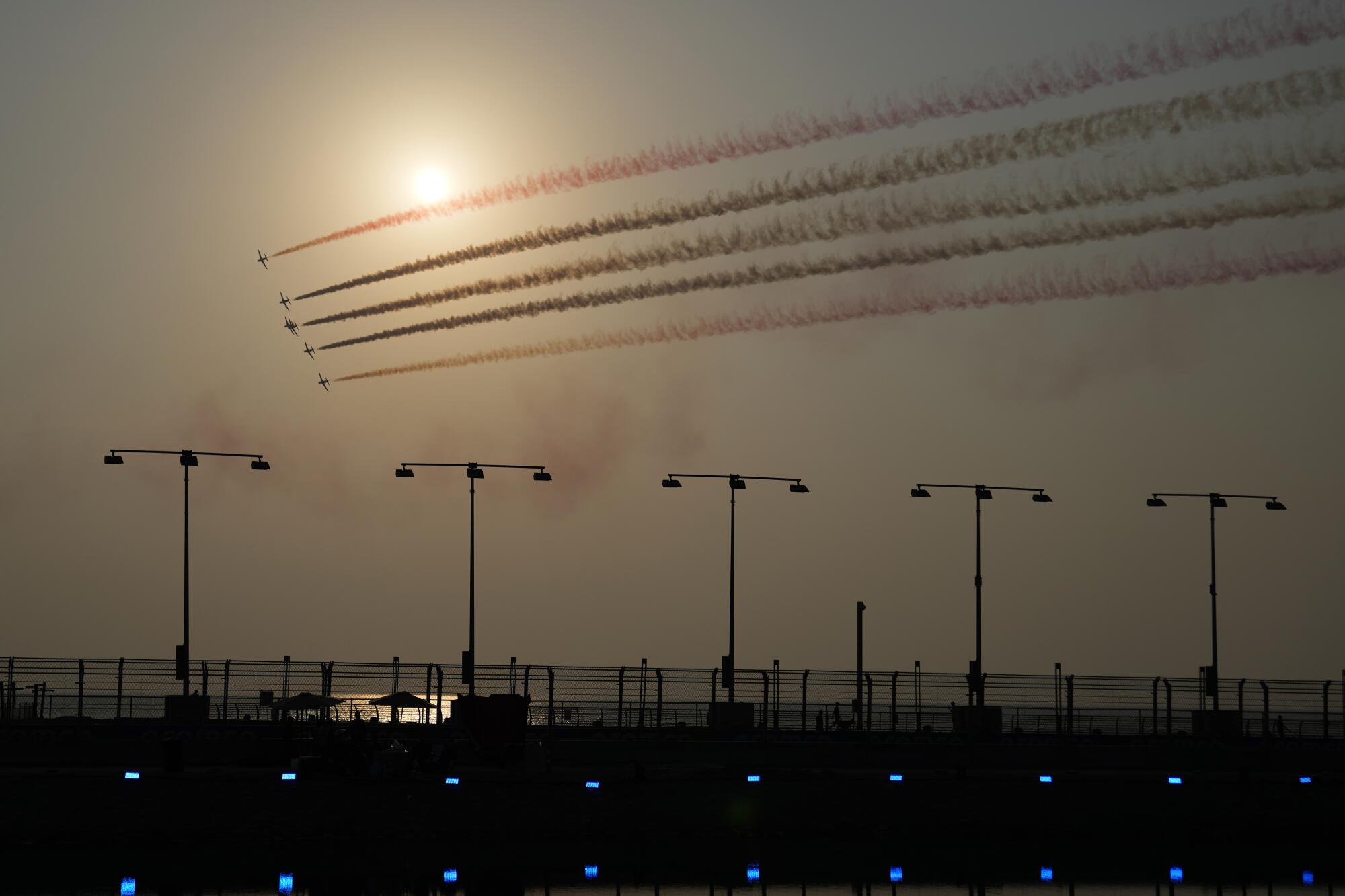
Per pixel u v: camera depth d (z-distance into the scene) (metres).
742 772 178.38
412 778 165.88
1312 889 148.50
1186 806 172.50
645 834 160.12
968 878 149.75
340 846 153.25
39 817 150.62
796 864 153.62
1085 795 172.62
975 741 199.75
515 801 160.62
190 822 152.50
